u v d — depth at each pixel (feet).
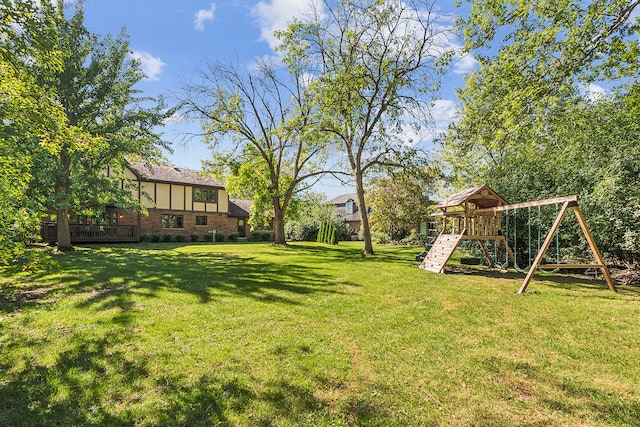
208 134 64.03
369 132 49.06
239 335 13.56
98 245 65.36
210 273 28.86
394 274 29.86
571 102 28.81
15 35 18.86
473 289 23.06
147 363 10.89
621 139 29.25
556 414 8.34
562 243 31.65
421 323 15.35
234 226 98.89
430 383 9.81
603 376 10.25
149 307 17.51
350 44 46.47
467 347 12.51
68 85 44.65
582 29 22.58
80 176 47.34
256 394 9.14
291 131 52.60
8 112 20.06
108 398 8.88
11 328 14.03
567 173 31.27
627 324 15.02
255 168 70.33
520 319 15.92
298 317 16.19
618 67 24.99
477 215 33.01
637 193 24.68
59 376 9.98
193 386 9.48
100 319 15.33
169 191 85.97
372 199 90.94
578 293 21.68
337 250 58.39
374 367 10.80
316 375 10.21
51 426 7.74
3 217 13.33
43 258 14.35
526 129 27.32
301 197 81.46
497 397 9.09
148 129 52.26
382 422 8.00
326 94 44.39
